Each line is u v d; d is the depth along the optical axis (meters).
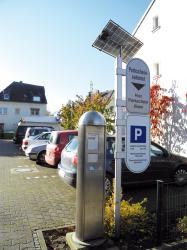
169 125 15.55
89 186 4.94
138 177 8.93
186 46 14.39
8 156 19.83
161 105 15.80
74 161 8.13
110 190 7.95
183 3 14.66
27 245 5.07
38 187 9.56
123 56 5.82
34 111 64.44
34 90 66.69
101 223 5.02
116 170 5.30
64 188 9.45
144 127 5.59
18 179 10.98
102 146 5.09
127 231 5.38
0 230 5.74
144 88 5.61
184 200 6.09
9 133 50.97
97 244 4.87
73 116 26.66
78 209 4.96
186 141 14.42
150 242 5.18
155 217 5.80
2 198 8.13
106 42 5.70
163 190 5.25
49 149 12.91
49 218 6.48
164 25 16.12
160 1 16.47
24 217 6.53
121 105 5.37
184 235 5.44
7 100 62.69
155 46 16.88
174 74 15.26
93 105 22.69
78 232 4.94
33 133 21.53
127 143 5.41
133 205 5.87
